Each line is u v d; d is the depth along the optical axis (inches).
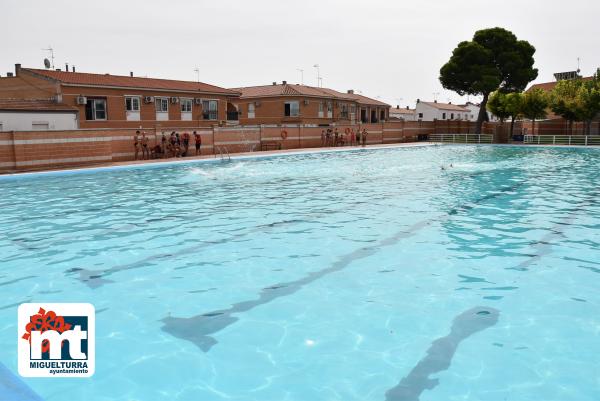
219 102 1609.3
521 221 399.5
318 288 247.0
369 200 512.7
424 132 1915.6
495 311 215.3
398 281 255.4
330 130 1530.5
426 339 189.8
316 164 954.1
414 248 318.0
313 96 1866.4
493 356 175.8
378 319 208.8
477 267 277.1
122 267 285.1
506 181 668.1
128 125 1354.6
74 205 500.1
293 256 303.7
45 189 622.2
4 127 968.9
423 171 809.5
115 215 443.8
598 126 1718.8
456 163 954.7
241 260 296.7
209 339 192.5
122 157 995.3
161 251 318.7
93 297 238.1
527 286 245.8
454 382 159.5
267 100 1865.2
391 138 1776.6
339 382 160.9
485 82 1732.3
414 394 153.3
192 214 445.1
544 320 205.6
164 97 1437.0
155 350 183.9
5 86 1293.1
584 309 216.4
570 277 258.5
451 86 1883.6
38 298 237.1
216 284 255.0
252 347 185.5
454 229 371.9
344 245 328.2
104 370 169.9
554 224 386.9
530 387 156.3
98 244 338.0
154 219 423.5
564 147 1385.3
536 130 1784.0
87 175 777.6
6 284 256.8
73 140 880.3
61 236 362.6
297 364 172.7
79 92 1242.6
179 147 1066.1
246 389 157.6
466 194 550.6
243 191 590.6
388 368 168.9
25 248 328.5
